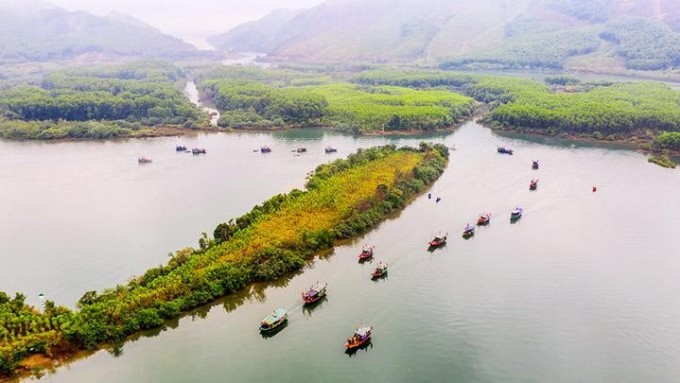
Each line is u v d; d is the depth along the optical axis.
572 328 130.25
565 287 147.50
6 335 115.94
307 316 135.38
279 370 116.19
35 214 198.38
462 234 178.88
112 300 129.88
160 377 113.69
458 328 130.12
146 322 126.50
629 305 139.62
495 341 125.56
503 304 139.62
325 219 174.62
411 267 157.88
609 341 125.88
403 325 131.38
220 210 199.88
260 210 178.00
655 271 156.38
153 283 136.00
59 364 115.06
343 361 119.12
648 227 185.12
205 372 115.31
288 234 162.62
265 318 131.38
